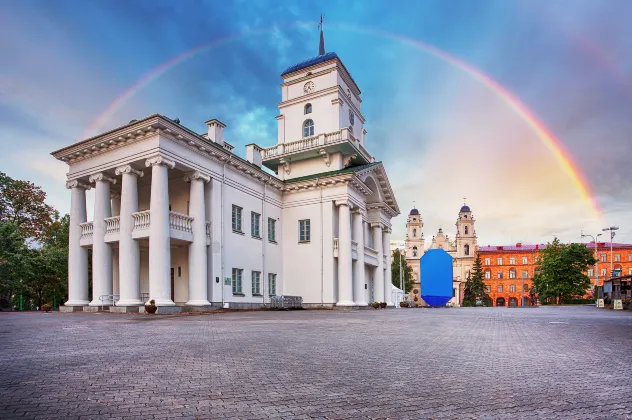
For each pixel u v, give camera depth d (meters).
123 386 5.95
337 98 40.09
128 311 24.52
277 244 36.56
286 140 42.19
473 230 126.88
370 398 5.46
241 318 19.80
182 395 5.50
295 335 12.36
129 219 25.73
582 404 5.28
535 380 6.59
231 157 30.20
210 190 29.00
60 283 44.75
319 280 35.22
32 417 4.60
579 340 11.87
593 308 42.75
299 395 5.57
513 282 121.88
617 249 113.62
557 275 70.31
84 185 29.88
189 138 26.50
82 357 8.24
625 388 6.12
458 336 12.70
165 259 24.23
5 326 14.81
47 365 7.43
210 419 4.58
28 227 44.94
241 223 31.98
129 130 25.48
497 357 8.75
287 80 43.38
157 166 24.75
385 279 46.94
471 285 106.44
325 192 36.09
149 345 9.92
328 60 40.97
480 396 5.62
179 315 21.89
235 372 6.94
